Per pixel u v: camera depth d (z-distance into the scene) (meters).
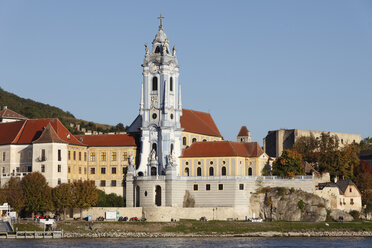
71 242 173.75
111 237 186.50
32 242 173.00
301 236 193.00
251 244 172.50
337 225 199.50
